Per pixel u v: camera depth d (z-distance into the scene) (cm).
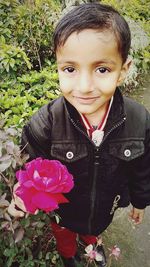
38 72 112
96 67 35
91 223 53
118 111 44
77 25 34
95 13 36
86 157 46
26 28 113
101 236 71
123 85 119
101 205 51
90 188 49
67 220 54
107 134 44
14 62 100
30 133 47
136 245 70
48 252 59
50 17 114
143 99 120
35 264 58
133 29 133
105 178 48
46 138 46
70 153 46
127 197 55
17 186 38
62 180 33
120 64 37
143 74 136
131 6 152
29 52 114
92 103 38
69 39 34
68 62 35
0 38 108
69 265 64
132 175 52
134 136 46
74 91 37
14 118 80
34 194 32
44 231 62
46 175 33
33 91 97
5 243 51
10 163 42
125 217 75
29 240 50
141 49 135
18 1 120
